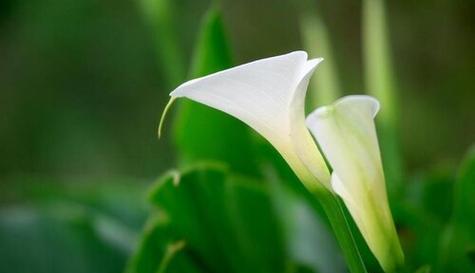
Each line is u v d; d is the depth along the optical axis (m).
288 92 1.15
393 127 1.78
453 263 1.58
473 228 1.57
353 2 3.91
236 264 1.60
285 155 1.19
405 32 3.75
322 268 1.72
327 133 1.20
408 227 1.66
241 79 1.14
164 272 1.54
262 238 1.62
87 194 1.91
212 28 1.60
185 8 3.80
